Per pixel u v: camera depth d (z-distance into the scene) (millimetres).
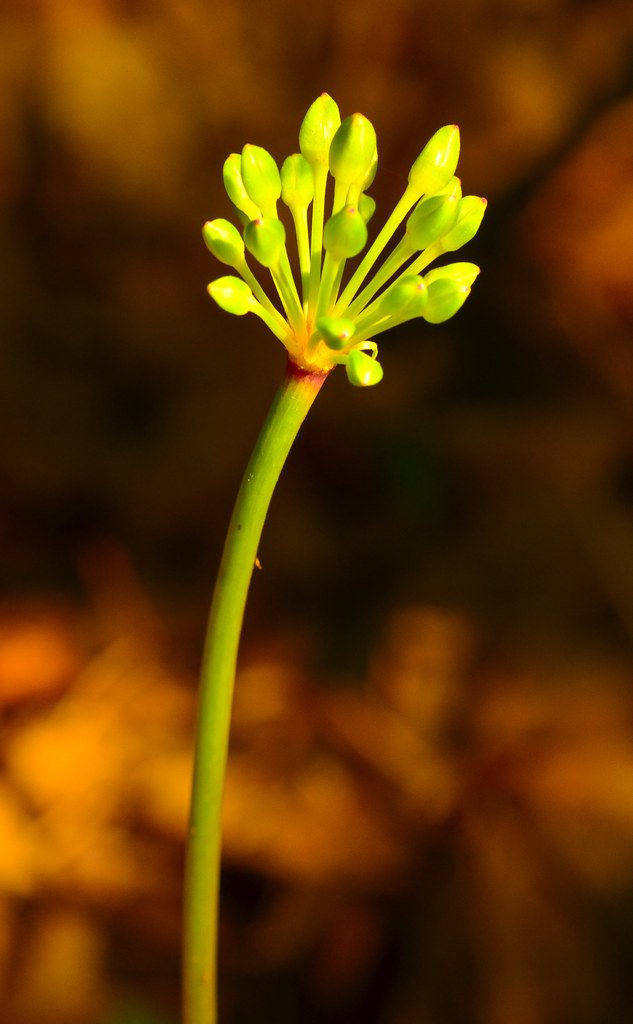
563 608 555
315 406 642
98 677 519
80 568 584
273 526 602
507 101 731
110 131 749
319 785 483
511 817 472
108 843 464
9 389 638
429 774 486
